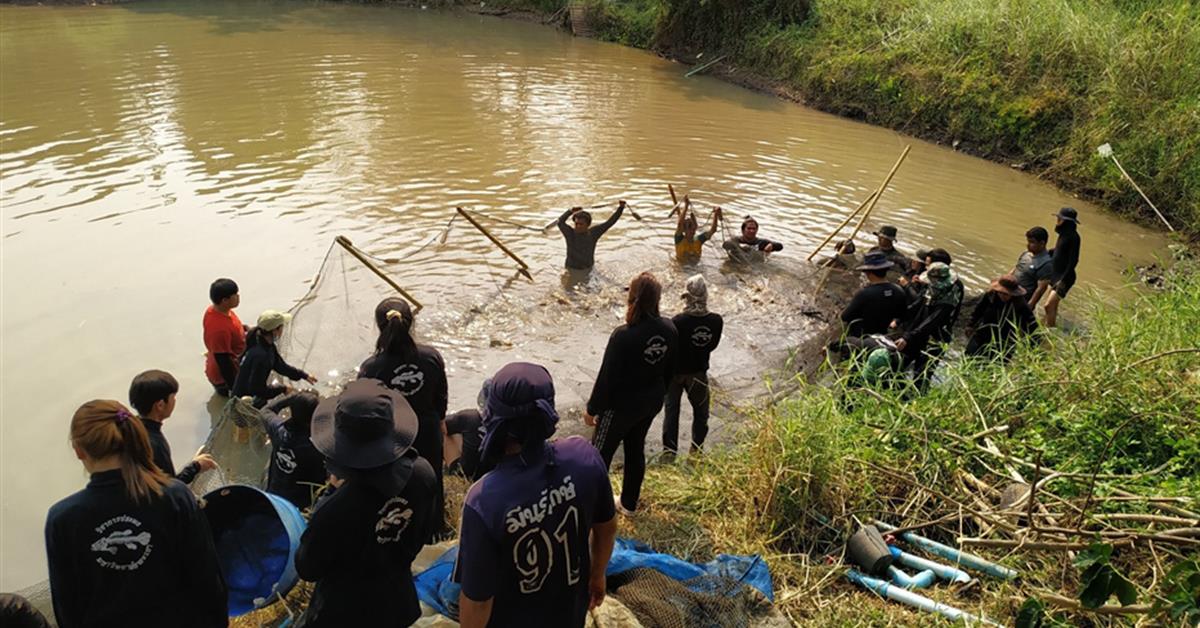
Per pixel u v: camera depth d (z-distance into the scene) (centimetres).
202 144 1402
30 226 1041
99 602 302
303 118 1579
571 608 301
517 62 2241
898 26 1975
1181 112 1411
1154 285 1064
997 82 1688
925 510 541
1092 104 1541
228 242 1024
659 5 2542
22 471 611
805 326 909
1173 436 563
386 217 1128
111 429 291
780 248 1055
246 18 2691
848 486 538
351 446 304
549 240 1084
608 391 505
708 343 621
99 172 1246
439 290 930
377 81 1917
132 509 296
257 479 587
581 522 293
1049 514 501
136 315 841
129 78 1814
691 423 723
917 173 1495
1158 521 470
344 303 866
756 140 1636
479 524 277
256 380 652
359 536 312
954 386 660
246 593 434
